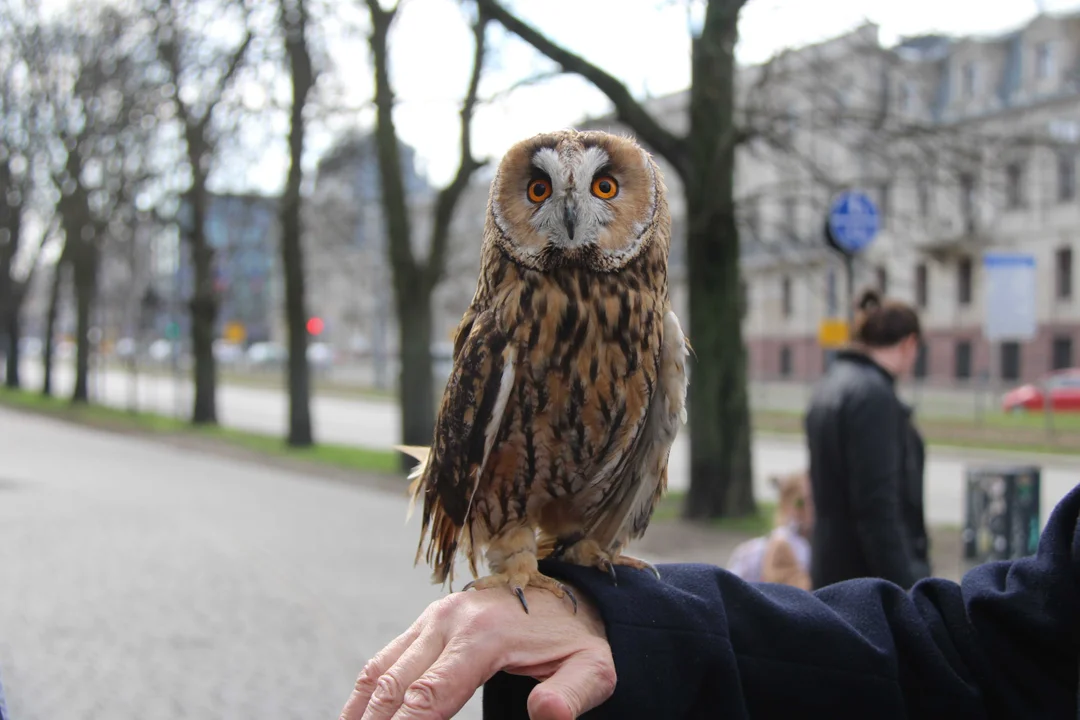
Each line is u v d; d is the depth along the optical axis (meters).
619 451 1.96
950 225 11.55
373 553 8.91
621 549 2.13
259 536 9.72
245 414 31.67
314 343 63.88
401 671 1.35
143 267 32.88
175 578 7.85
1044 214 33.38
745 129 9.91
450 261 22.06
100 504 11.62
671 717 1.47
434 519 2.07
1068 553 1.57
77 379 31.61
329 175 19.45
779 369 41.53
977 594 1.66
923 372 37.44
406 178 16.28
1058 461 17.25
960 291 36.19
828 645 1.62
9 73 29.45
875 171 13.03
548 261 1.95
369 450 18.27
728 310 10.44
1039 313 33.94
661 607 1.53
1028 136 10.28
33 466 15.52
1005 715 1.61
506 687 1.52
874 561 3.43
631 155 2.10
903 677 1.66
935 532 9.71
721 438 10.41
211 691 5.31
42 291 62.66
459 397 1.94
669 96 12.85
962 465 16.94
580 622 1.50
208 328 23.72
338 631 6.43
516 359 1.92
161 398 38.31
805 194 10.97
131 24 20.81
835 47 11.71
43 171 32.81
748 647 1.61
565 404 1.92
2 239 38.47
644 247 2.03
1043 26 26.30
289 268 18.62
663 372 2.04
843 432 3.54
